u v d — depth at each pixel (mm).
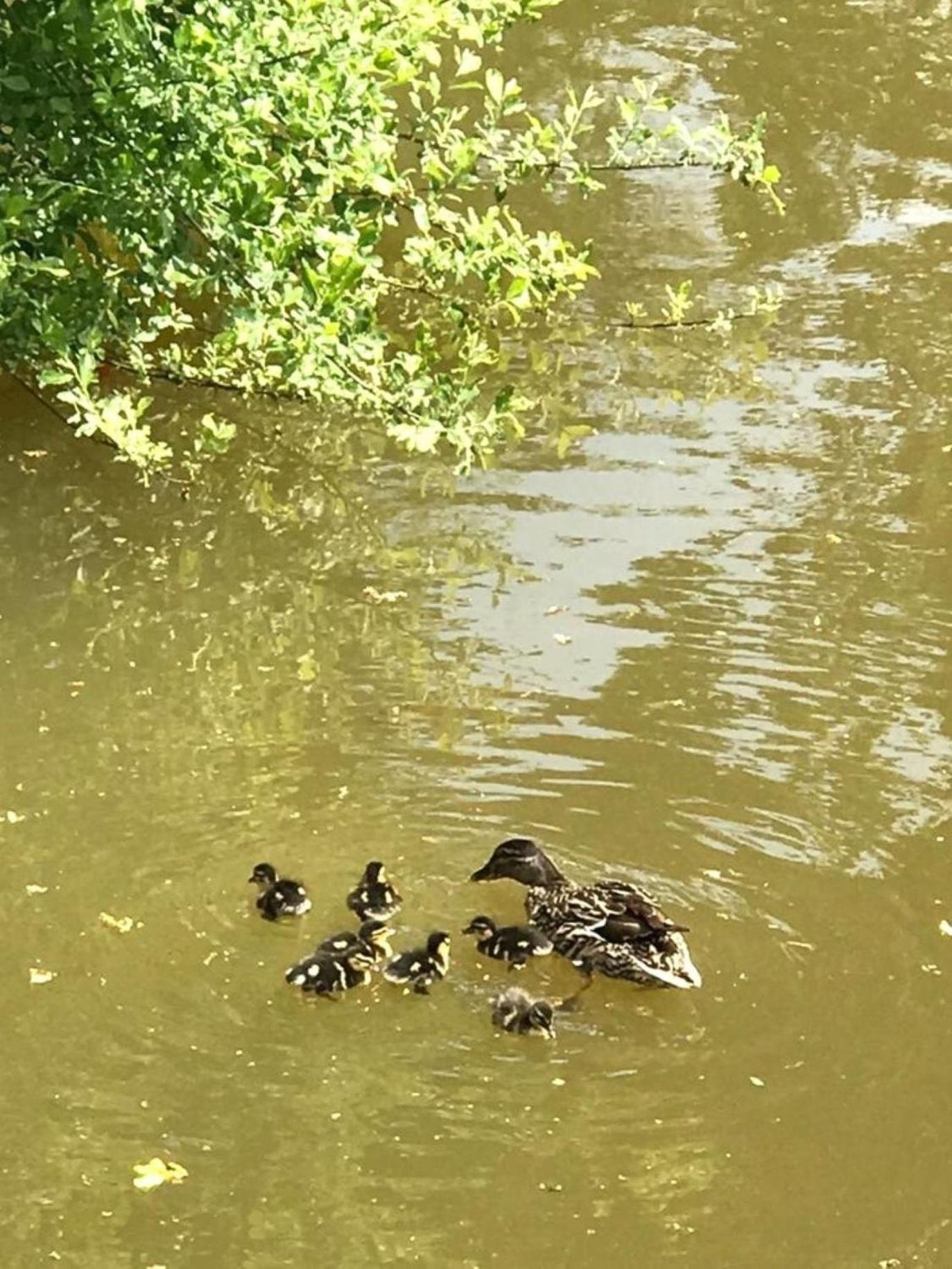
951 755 5070
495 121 6844
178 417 6508
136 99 5777
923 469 6340
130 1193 3869
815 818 4848
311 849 4746
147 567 5836
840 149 8594
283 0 5988
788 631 5535
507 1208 3850
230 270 6059
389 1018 4309
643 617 5594
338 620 5602
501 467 6355
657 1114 4059
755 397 6750
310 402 6598
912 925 4535
